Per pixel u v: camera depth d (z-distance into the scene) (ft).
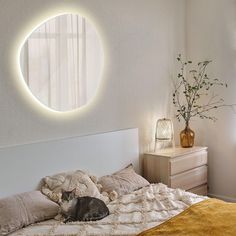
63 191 9.17
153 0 12.92
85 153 10.70
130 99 12.29
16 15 9.11
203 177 13.44
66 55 10.31
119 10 11.71
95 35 11.02
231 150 13.55
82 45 10.69
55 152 9.92
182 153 12.34
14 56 9.14
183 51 14.32
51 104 10.02
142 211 8.68
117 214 8.61
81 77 10.72
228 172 13.67
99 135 11.10
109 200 9.64
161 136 12.92
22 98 9.37
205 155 13.50
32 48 9.52
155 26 13.05
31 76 9.53
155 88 13.21
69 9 10.28
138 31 12.41
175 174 12.16
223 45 13.42
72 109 10.53
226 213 8.10
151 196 9.65
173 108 14.03
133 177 10.93
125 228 7.77
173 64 13.92
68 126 10.46
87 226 7.88
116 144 11.64
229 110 13.47
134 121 12.48
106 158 11.33
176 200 9.44
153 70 13.08
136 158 12.38
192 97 14.23
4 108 9.00
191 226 7.45
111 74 11.59
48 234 7.55
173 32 13.83
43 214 8.30
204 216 7.94
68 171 10.22
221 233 7.07
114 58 11.66
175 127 14.20
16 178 9.06
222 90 13.57
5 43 8.93
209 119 13.98
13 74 9.14
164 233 7.16
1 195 8.77
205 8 13.76
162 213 8.55
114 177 10.71
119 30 11.76
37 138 9.73
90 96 10.99
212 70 13.75
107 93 11.50
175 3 13.84
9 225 7.66
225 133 13.64
